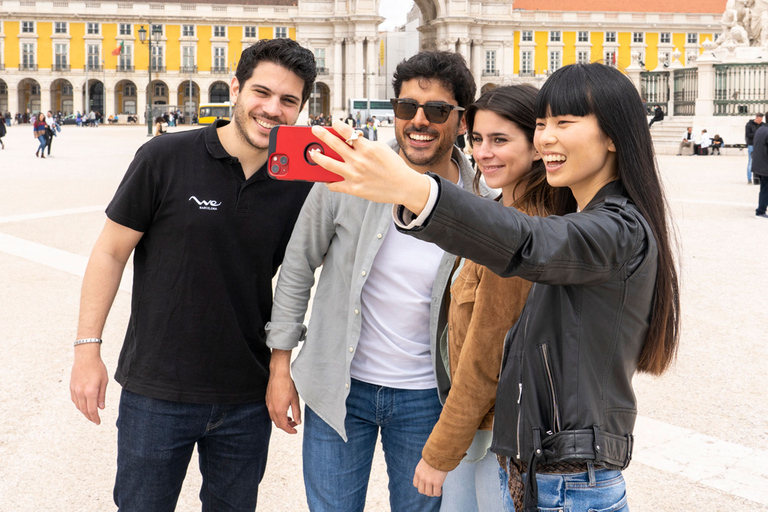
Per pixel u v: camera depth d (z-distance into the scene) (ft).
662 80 91.35
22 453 10.63
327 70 207.72
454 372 6.33
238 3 210.38
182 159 6.84
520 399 4.79
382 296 6.86
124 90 216.74
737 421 11.70
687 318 17.74
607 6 211.61
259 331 7.23
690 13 208.64
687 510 8.99
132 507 6.96
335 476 7.09
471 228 3.63
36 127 73.46
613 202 4.44
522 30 209.87
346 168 3.47
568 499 4.70
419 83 6.61
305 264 7.16
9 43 204.64
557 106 4.55
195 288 6.83
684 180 52.49
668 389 13.20
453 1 201.77
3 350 15.12
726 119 80.07
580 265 3.98
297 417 7.47
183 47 209.15
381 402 6.95
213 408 6.97
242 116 6.73
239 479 7.34
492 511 6.26
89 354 6.78
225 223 6.83
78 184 48.57
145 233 7.09
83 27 206.28
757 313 18.07
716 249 26.68
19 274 22.29
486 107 6.16
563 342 4.56
